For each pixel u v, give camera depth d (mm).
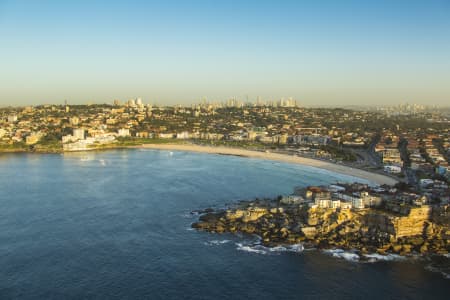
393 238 194250
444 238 197250
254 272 167875
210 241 199125
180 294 151625
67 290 153125
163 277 163500
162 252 186500
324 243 193000
